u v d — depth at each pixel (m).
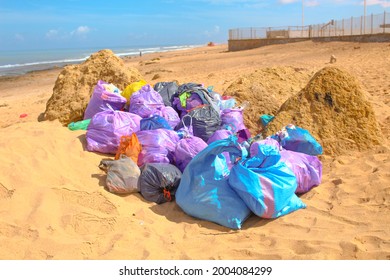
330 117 5.73
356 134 5.66
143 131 5.28
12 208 4.11
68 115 7.19
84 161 5.08
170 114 6.11
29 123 6.94
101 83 6.75
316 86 5.88
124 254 3.60
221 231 4.02
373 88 10.12
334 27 36.09
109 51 8.12
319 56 23.06
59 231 3.88
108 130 5.46
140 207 4.40
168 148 5.14
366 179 4.71
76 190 4.30
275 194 3.98
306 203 4.41
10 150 5.00
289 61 21.31
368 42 27.14
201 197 4.18
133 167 4.67
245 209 4.11
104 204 4.21
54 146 5.26
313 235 3.79
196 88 6.41
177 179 4.62
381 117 7.15
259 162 4.16
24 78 30.22
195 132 5.76
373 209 4.09
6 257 3.54
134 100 6.23
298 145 5.19
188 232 4.02
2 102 14.98
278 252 3.57
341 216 4.04
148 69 25.31
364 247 3.55
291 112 5.82
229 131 5.56
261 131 6.49
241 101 6.95
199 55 39.66
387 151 5.41
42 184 4.48
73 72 7.77
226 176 4.30
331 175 5.01
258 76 8.05
